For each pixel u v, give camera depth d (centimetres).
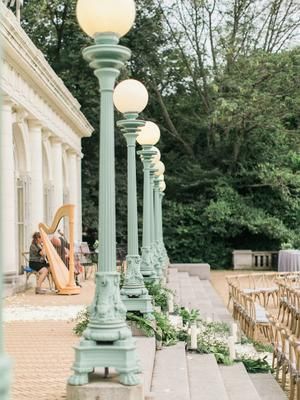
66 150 3045
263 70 3669
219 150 3997
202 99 4044
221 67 3844
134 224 1003
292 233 3772
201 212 3916
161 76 4038
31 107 2056
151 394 648
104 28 606
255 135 3869
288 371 1070
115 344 600
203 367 956
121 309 611
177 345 1039
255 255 3784
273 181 3772
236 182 3909
